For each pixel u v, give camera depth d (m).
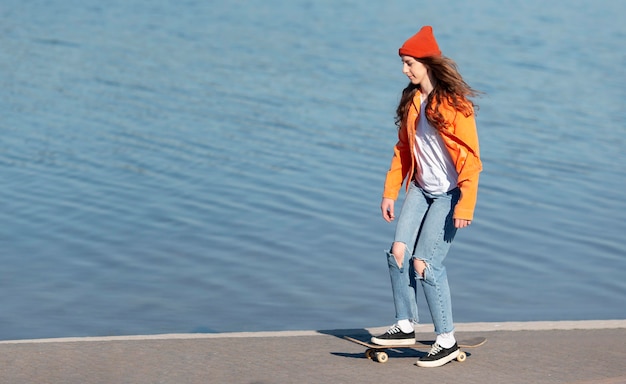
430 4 36.41
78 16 32.44
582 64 25.73
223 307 10.12
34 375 6.16
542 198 14.59
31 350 6.73
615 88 22.97
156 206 13.91
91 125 18.84
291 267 11.44
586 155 17.20
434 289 6.42
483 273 11.31
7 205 13.91
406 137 6.57
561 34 30.23
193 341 7.08
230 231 12.82
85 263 11.52
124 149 17.16
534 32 30.53
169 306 10.13
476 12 34.50
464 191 6.21
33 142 17.50
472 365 6.45
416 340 7.32
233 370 6.31
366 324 9.66
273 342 7.09
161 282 10.91
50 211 13.63
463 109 6.14
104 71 23.91
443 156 6.34
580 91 22.59
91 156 16.64
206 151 17.09
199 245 12.24
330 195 14.61
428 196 6.50
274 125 19.08
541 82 23.50
